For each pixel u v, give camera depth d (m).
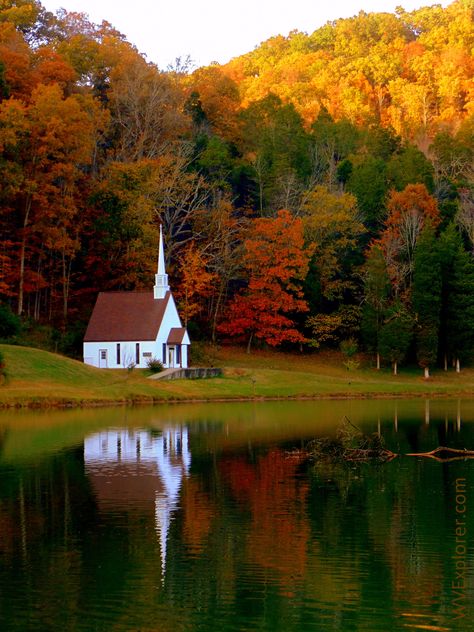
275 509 37.28
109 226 108.56
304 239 118.88
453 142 162.62
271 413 75.50
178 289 118.00
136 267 111.12
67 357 96.88
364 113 192.75
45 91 101.19
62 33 145.38
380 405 85.44
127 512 36.78
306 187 137.62
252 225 121.75
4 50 112.44
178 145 129.12
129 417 70.81
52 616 25.36
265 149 147.75
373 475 45.06
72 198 105.69
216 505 37.97
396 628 24.58
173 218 117.00
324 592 27.16
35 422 66.50
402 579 28.23
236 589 27.39
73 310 110.44
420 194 125.94
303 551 31.20
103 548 31.53
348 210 122.62
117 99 128.50
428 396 99.25
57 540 32.53
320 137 159.75
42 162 100.31
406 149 148.00
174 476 44.56
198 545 31.86
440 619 25.20
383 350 113.62
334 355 120.88
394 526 34.44
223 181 123.56
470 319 116.44
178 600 26.48
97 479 43.59
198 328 118.81
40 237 107.75
